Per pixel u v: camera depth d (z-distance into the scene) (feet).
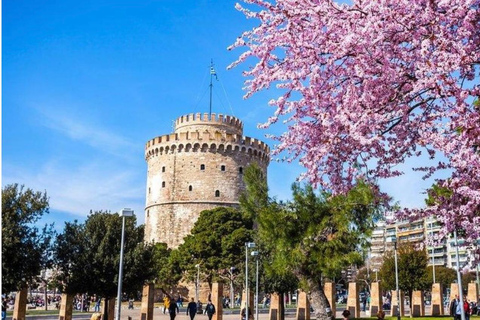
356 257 73.00
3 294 103.71
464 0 32.45
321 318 79.41
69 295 113.29
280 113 40.65
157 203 302.86
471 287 172.76
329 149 39.29
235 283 230.68
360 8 35.81
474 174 33.63
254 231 129.08
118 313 78.38
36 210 97.04
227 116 316.81
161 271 250.37
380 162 40.70
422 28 34.06
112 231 113.19
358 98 37.65
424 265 153.38
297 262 77.97
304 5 38.09
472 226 34.40
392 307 155.94
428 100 37.37
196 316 157.89
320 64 38.99
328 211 75.36
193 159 296.92
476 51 34.24
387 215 42.37
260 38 40.68
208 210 259.39
